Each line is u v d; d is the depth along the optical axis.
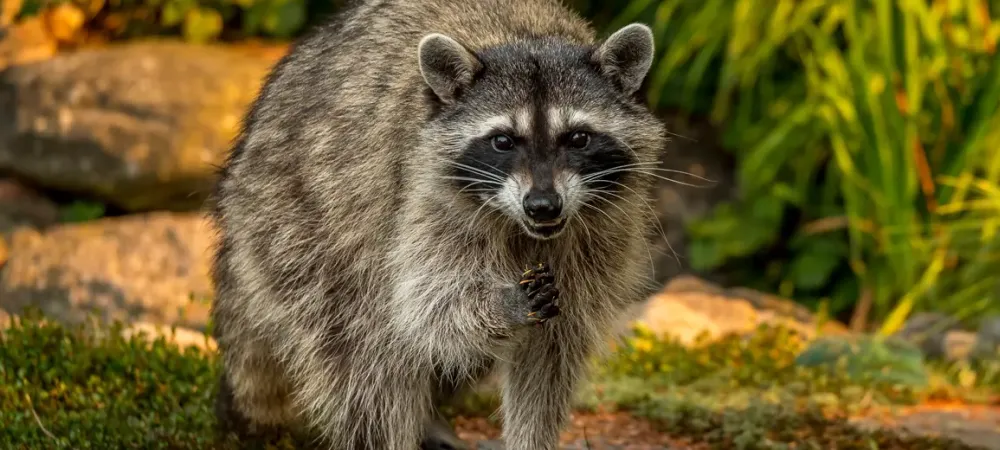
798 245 15.21
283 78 8.19
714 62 16.34
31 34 16.08
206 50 15.56
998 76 14.21
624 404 10.14
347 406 7.74
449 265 7.38
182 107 14.62
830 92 14.34
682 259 15.71
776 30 14.74
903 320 13.74
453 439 8.56
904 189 14.22
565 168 7.23
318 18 16.36
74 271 12.97
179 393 9.17
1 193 14.92
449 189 7.33
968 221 14.02
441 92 7.34
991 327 12.52
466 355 7.54
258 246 7.95
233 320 8.30
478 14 7.90
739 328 12.70
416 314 7.37
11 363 9.27
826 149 15.22
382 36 7.75
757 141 15.58
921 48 14.61
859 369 11.10
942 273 14.36
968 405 10.85
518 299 7.23
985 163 14.28
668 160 16.23
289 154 7.79
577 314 7.80
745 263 15.82
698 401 10.22
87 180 14.63
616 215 7.65
